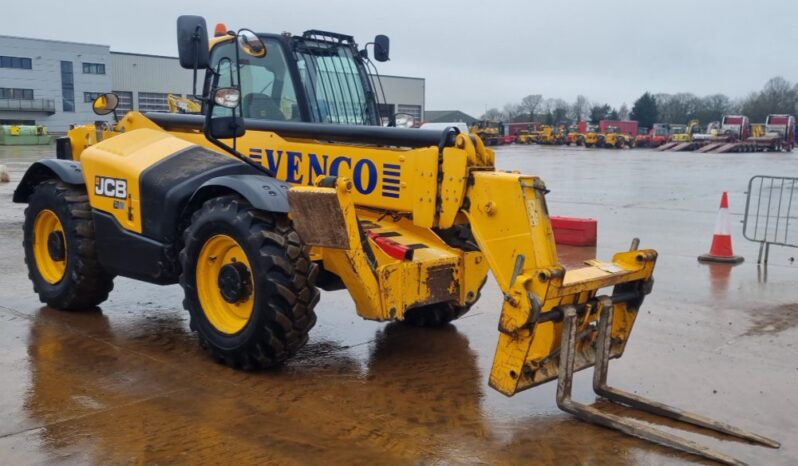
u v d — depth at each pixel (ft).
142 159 18.17
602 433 13.16
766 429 13.56
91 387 14.89
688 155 149.79
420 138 16.10
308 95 19.61
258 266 14.92
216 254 16.20
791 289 24.72
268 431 13.01
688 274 27.07
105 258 18.78
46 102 199.72
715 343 18.60
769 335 19.36
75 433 12.79
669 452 12.45
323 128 17.63
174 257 17.52
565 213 45.68
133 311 20.53
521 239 14.30
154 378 15.46
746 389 15.48
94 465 11.68
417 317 19.80
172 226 17.12
